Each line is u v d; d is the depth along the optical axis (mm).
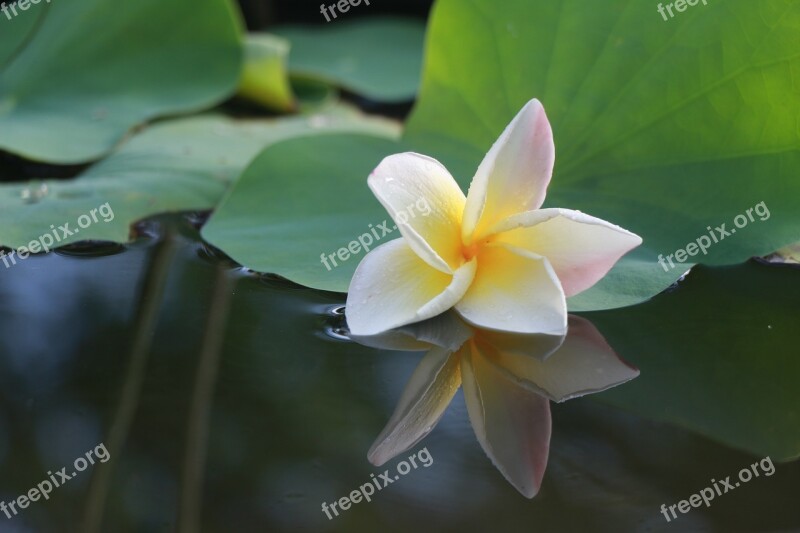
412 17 1136
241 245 648
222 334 607
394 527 550
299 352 600
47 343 605
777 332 611
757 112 643
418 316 596
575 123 670
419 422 577
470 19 699
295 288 632
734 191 644
